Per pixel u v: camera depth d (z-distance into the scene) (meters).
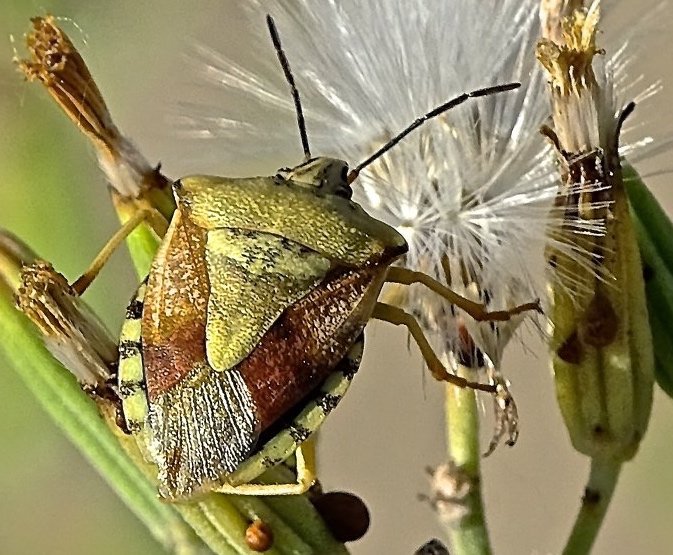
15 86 0.12
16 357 0.10
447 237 0.10
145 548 0.13
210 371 0.10
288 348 0.10
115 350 0.10
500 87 0.10
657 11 0.11
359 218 0.10
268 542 0.10
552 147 0.10
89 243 0.11
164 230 0.11
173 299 0.10
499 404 0.10
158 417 0.10
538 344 0.11
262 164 0.11
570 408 0.10
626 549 0.14
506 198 0.10
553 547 0.13
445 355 0.10
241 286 0.10
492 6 0.11
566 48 0.10
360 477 0.13
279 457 0.10
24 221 0.11
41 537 0.13
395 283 0.11
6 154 0.11
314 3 0.11
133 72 0.13
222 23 0.13
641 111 0.11
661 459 0.13
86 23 0.13
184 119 0.11
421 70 0.11
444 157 0.11
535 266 0.10
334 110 0.11
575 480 0.13
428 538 0.13
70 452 0.13
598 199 0.10
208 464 0.10
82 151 0.12
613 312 0.10
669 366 0.11
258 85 0.11
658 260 0.11
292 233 0.10
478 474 0.10
